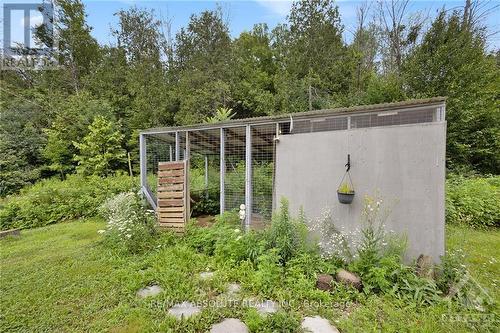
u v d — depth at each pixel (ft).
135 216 17.42
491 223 19.60
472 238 16.94
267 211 18.11
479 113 30.27
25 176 37.81
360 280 10.07
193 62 54.49
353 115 14.06
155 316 8.65
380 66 49.78
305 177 13.84
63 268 12.67
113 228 16.71
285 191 14.47
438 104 12.07
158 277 11.16
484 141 30.71
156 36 61.77
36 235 19.58
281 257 11.80
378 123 14.10
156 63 58.13
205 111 47.85
